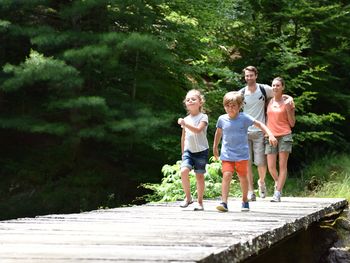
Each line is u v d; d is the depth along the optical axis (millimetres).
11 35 21562
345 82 25656
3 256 4773
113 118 19734
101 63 19672
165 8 21719
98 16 21234
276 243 7727
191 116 9836
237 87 23344
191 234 6414
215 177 14297
